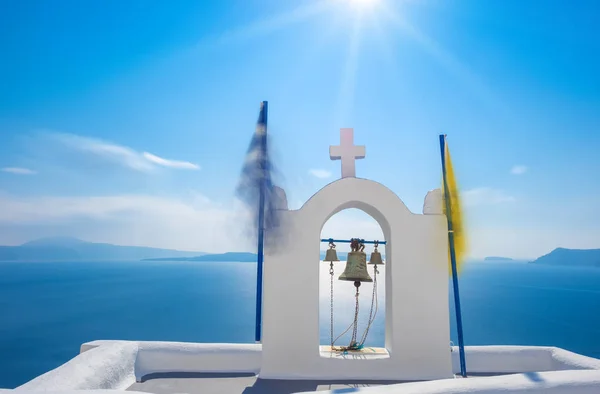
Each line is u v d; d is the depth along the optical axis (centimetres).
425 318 610
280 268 614
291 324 607
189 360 661
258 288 619
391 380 593
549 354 684
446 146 656
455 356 671
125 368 612
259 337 619
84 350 646
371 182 627
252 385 577
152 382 607
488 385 429
